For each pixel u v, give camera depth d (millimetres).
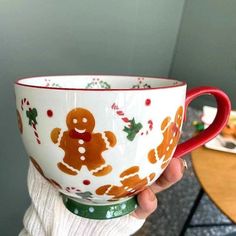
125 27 664
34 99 196
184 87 224
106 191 217
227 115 288
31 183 327
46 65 553
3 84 514
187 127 914
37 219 326
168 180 315
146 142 200
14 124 555
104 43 633
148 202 286
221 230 1072
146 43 736
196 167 521
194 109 932
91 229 300
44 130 198
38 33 522
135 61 727
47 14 521
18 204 641
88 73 627
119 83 323
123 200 263
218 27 814
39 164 221
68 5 543
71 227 302
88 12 579
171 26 785
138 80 314
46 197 316
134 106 188
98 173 204
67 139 195
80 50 595
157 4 716
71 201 272
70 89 185
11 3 476
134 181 215
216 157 558
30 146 216
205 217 1086
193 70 866
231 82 836
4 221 646
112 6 615
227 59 827
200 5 796
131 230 303
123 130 191
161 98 197
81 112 187
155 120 198
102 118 187
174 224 1066
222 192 455
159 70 816
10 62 508
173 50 827
